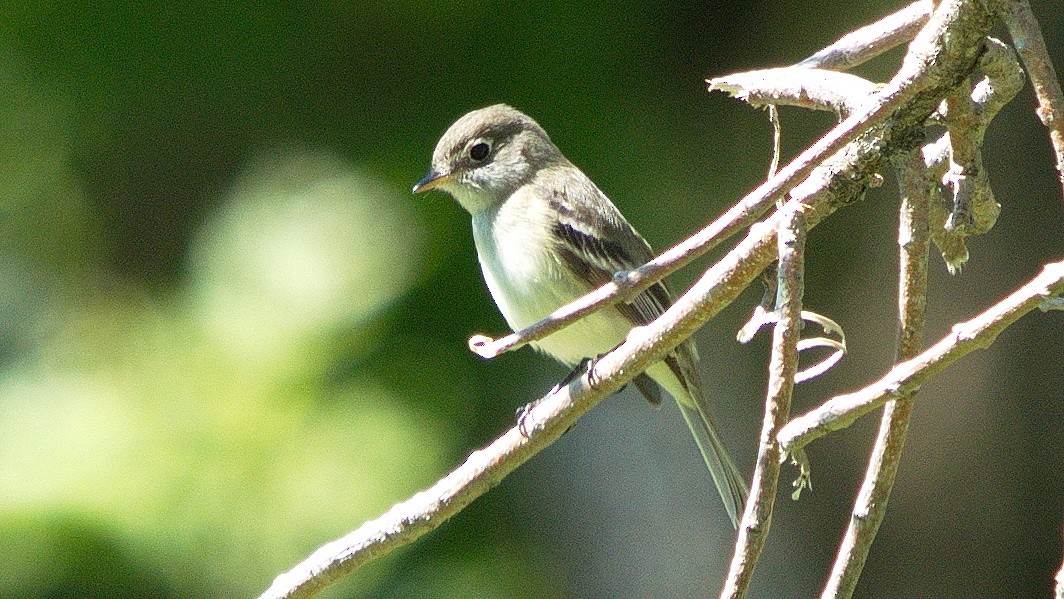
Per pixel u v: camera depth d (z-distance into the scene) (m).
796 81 4.70
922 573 11.75
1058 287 3.75
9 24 11.44
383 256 11.81
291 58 11.69
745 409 13.02
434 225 11.59
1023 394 11.62
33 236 12.82
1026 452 11.59
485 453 5.30
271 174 12.00
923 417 11.85
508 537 12.10
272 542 10.70
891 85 4.14
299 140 11.88
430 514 5.34
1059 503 11.51
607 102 11.52
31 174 12.59
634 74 11.66
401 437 11.13
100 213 12.62
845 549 4.32
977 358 11.73
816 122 11.66
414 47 11.73
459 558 11.77
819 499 12.34
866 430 12.18
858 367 11.94
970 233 4.47
